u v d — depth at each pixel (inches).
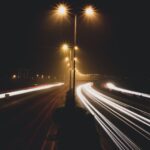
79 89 3267.7
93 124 215.8
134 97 2032.5
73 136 211.9
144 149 502.9
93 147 213.2
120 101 1692.9
